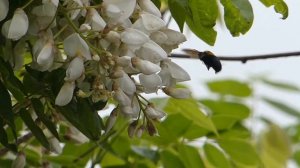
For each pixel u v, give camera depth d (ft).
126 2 2.14
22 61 2.26
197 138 3.25
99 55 2.10
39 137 2.32
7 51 2.24
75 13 2.13
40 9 2.11
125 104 2.14
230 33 2.53
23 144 3.05
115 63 2.09
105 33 2.10
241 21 2.51
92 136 2.28
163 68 2.26
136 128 2.34
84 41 2.08
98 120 2.30
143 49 2.15
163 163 3.24
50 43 2.11
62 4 2.16
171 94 2.28
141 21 2.18
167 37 2.23
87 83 2.20
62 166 3.18
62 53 2.34
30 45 2.24
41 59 2.09
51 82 2.23
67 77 2.08
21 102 2.33
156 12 2.22
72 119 2.26
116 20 2.13
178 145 3.24
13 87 2.27
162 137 3.23
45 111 2.40
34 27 2.15
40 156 3.02
